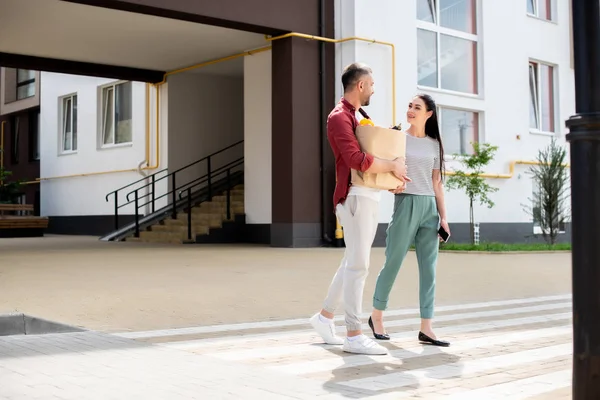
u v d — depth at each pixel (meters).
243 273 8.35
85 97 19.89
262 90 15.07
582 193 2.58
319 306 6.16
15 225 18.52
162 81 17.36
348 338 4.10
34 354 3.92
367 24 13.76
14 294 6.40
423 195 4.41
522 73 17.09
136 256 10.78
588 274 2.56
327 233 13.34
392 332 4.91
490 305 6.51
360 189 4.02
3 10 12.94
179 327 5.08
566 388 3.22
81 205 20.14
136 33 14.36
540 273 9.27
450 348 4.28
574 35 2.62
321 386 3.23
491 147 13.95
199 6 12.07
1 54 15.66
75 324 5.12
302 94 13.21
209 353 4.06
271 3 12.87
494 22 16.50
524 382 3.35
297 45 13.19
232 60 16.25
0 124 24.73
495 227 16.33
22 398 2.95
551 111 18.12
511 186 16.70
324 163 13.37
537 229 17.31
